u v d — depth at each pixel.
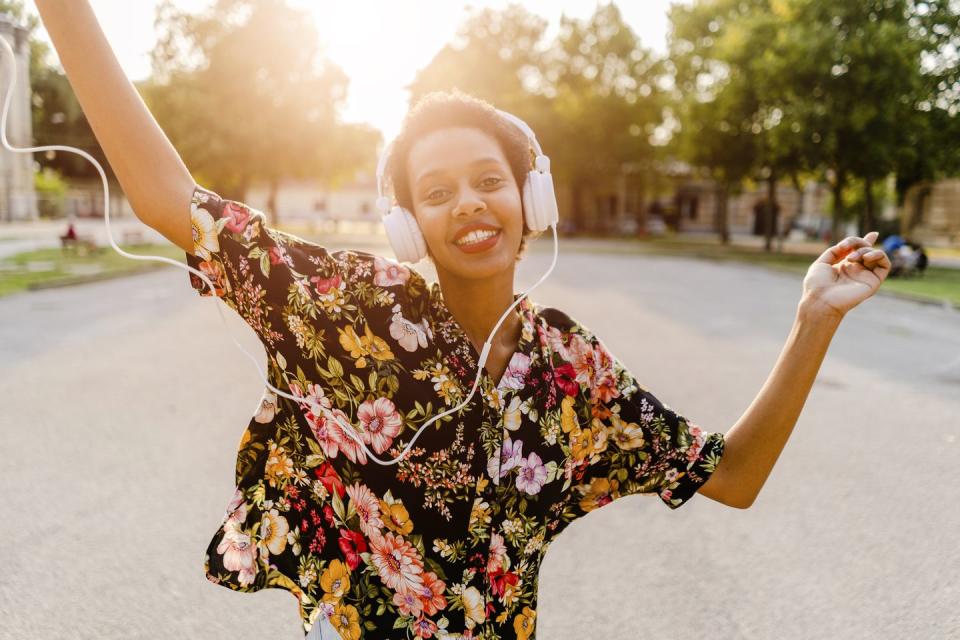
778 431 1.23
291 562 1.24
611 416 1.27
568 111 40.22
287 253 1.16
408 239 1.18
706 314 11.85
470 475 1.15
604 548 3.51
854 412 5.98
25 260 18.41
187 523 3.65
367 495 1.17
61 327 9.42
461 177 1.12
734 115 28.25
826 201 50.25
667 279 18.75
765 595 3.09
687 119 30.22
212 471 4.34
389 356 1.15
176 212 1.13
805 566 3.35
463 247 1.13
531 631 1.21
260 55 36.78
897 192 39.69
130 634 2.74
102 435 4.96
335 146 39.75
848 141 25.06
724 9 31.72
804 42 23.98
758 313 12.14
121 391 6.15
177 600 2.98
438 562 1.16
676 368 7.51
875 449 5.00
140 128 1.12
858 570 3.31
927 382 7.12
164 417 5.41
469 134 1.14
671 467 1.26
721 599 3.05
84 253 20.72
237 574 1.23
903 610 3.00
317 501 1.22
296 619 2.88
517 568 1.19
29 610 2.87
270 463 1.25
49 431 5.03
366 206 67.44
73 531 3.54
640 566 3.33
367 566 1.19
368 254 1.20
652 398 1.28
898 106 24.48
